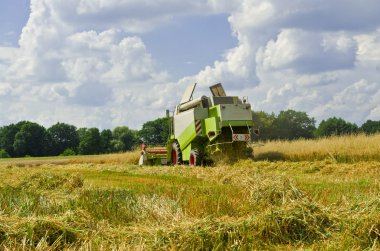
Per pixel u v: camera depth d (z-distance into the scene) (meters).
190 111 22.08
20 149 107.81
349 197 9.31
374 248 6.09
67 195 10.95
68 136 116.69
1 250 5.86
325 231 6.94
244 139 20.39
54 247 6.04
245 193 9.80
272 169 18.48
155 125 97.88
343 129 80.56
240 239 6.49
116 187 12.60
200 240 6.29
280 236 6.76
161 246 6.18
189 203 8.88
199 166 20.23
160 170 19.50
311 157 21.38
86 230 6.75
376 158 19.62
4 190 11.71
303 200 7.70
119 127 124.69
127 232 6.76
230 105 20.72
